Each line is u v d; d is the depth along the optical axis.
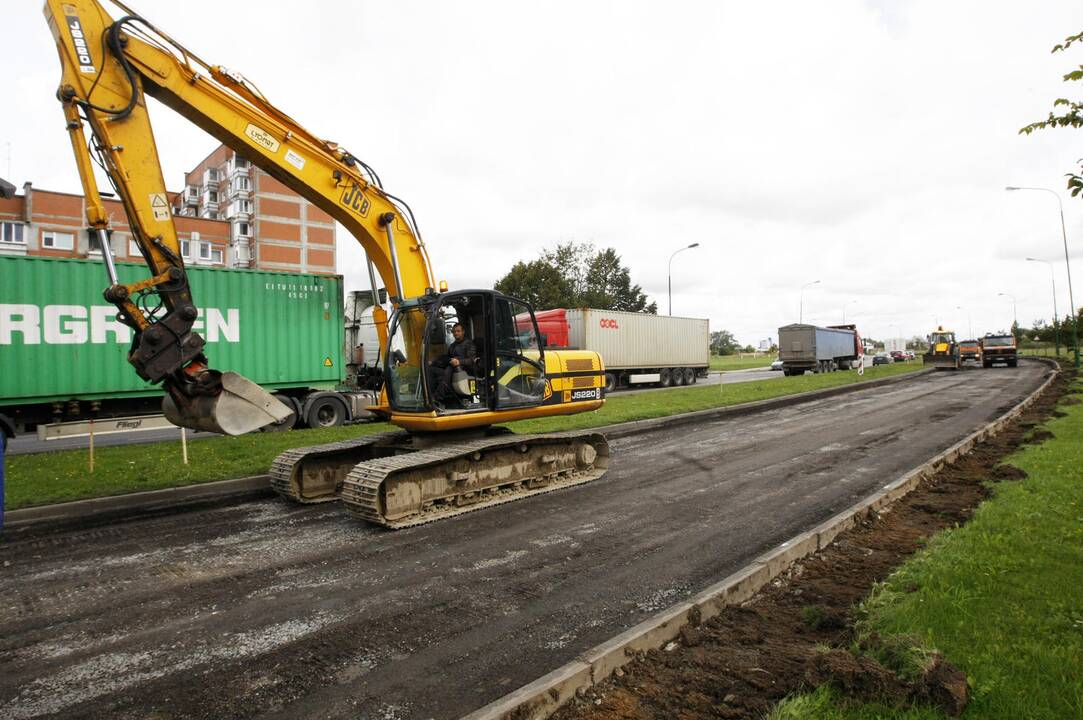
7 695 3.42
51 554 5.84
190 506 7.70
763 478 8.79
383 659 3.79
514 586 4.95
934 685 2.95
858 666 3.09
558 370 8.89
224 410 6.15
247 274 14.59
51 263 12.54
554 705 3.11
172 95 6.67
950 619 3.72
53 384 12.53
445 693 3.39
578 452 8.94
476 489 7.51
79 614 4.49
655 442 12.28
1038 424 12.59
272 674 3.62
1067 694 2.94
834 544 5.63
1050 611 3.80
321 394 15.12
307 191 7.61
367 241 8.16
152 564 5.55
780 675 3.36
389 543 6.12
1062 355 50.62
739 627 4.01
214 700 3.36
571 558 5.60
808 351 39.47
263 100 7.27
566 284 54.66
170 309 6.28
